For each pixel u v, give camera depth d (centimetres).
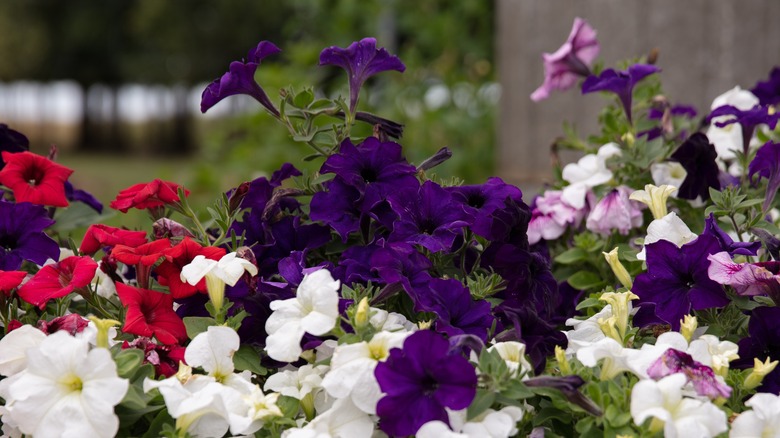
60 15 2384
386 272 168
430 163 182
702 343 165
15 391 160
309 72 478
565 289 199
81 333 170
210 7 2225
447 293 169
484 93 478
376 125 184
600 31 299
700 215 199
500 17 351
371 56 182
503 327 175
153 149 2888
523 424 168
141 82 2453
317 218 177
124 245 175
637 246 199
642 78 203
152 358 168
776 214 217
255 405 164
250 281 173
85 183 876
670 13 281
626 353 165
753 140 218
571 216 200
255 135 503
